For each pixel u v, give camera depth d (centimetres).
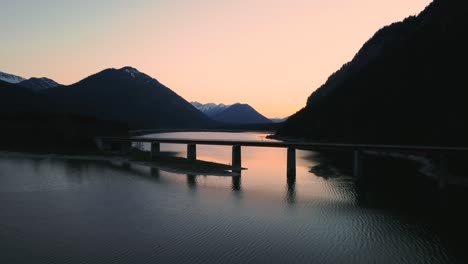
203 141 10031
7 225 4347
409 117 12275
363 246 3797
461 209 5184
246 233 4134
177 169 8650
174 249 3650
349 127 15525
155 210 5038
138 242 3825
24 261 3350
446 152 7000
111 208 5116
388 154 11462
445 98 11400
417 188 6600
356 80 18950
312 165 9712
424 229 4325
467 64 11775
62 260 3375
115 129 18975
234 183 7012
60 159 10812
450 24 14638
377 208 5228
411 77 14250
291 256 3516
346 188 6569
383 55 18825
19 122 15200
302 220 4647
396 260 3459
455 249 3728
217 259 3422
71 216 4719
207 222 4522
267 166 9469
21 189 6366
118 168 8975
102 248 3656
